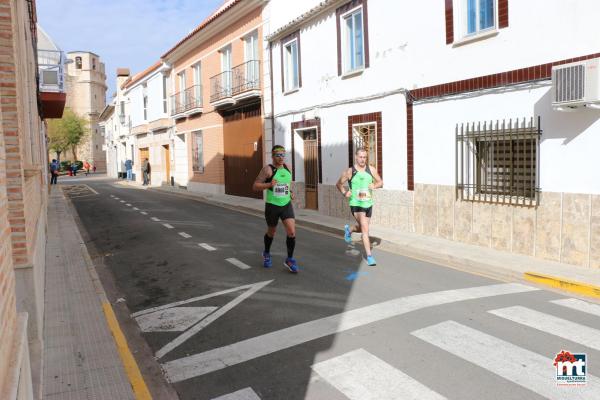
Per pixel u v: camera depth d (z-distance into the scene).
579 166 7.61
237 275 7.67
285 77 16.55
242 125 20.44
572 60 7.62
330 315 5.66
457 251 8.84
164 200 21.17
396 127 11.42
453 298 6.20
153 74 31.33
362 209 8.33
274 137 17.52
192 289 7.02
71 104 72.94
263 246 9.95
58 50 20.19
